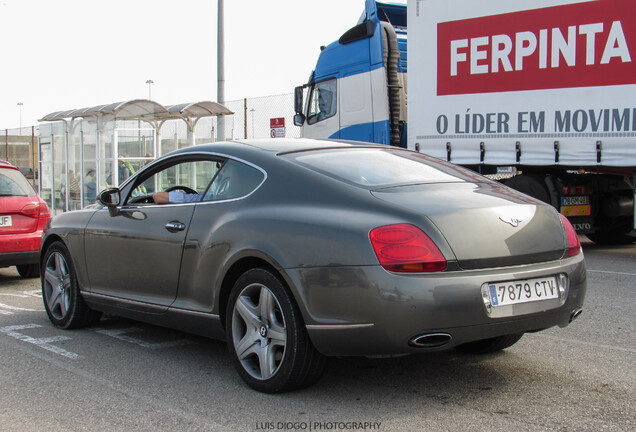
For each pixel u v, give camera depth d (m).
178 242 4.49
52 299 5.78
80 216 5.56
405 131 11.84
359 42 11.89
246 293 4.00
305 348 3.71
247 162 4.35
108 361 4.65
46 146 17.86
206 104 15.88
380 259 3.42
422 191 3.85
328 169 4.07
